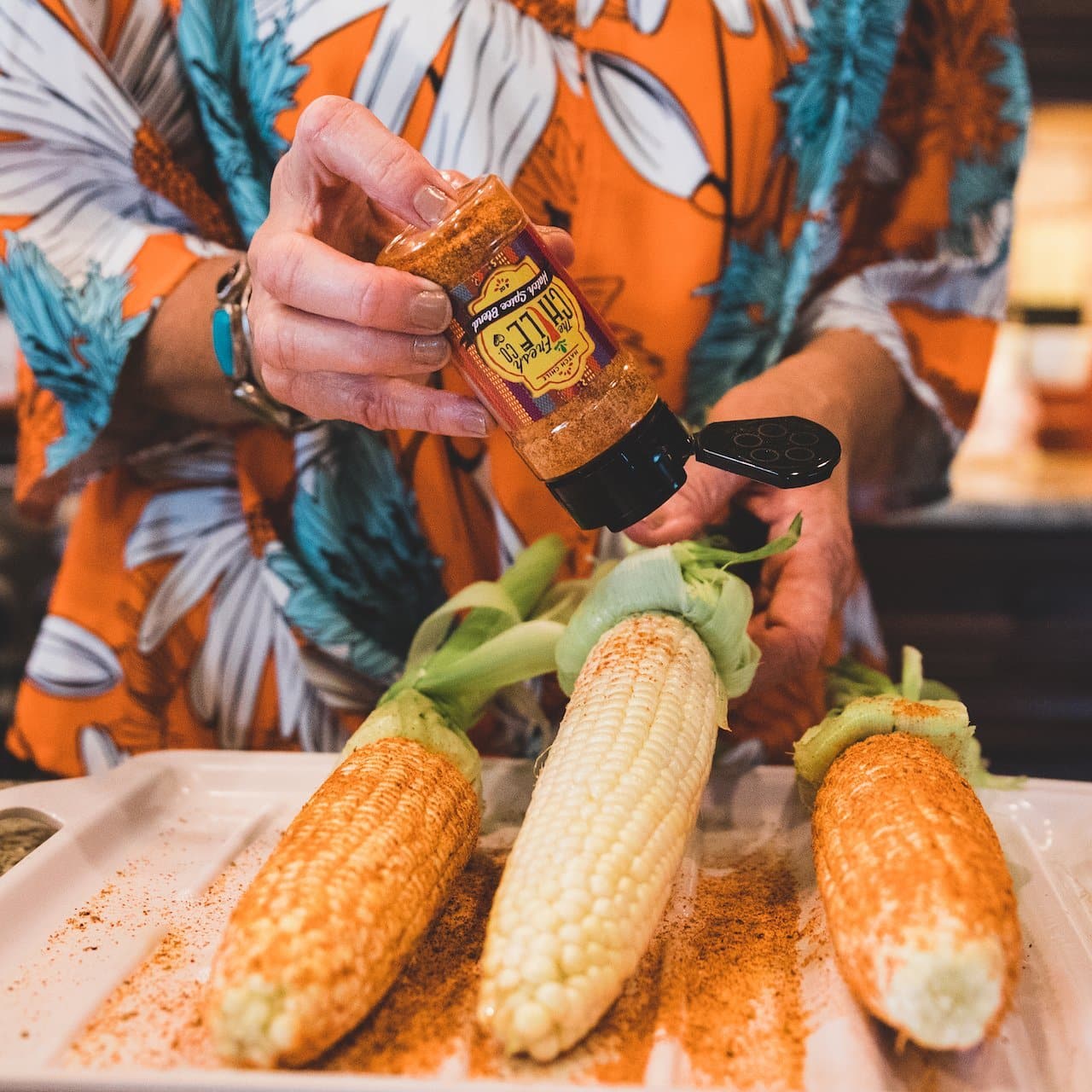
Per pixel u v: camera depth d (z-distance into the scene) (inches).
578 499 23.3
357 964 19.9
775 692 38.2
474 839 27.5
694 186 36.5
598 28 35.6
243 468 37.7
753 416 31.1
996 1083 19.7
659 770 23.6
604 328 23.0
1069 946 24.0
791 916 26.0
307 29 34.1
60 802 30.1
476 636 33.3
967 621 88.6
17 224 33.7
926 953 18.8
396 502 37.3
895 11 37.5
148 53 35.1
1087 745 89.3
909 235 42.1
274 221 25.5
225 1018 18.8
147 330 33.7
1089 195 98.2
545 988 19.2
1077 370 101.2
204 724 40.3
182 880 27.7
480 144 34.8
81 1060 20.2
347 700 38.7
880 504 46.6
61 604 40.4
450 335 23.1
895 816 22.1
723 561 28.9
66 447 35.5
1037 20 85.1
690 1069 20.1
